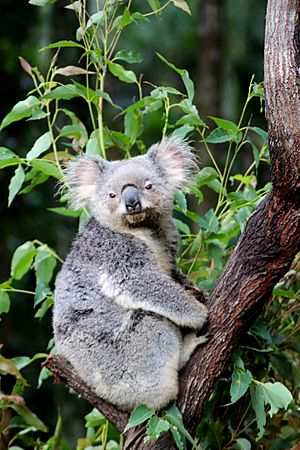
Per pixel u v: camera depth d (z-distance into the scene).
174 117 22.03
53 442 10.54
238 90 24.53
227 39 24.45
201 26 22.12
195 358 8.24
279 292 9.20
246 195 9.70
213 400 9.07
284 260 7.91
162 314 8.22
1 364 10.06
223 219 10.02
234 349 8.22
